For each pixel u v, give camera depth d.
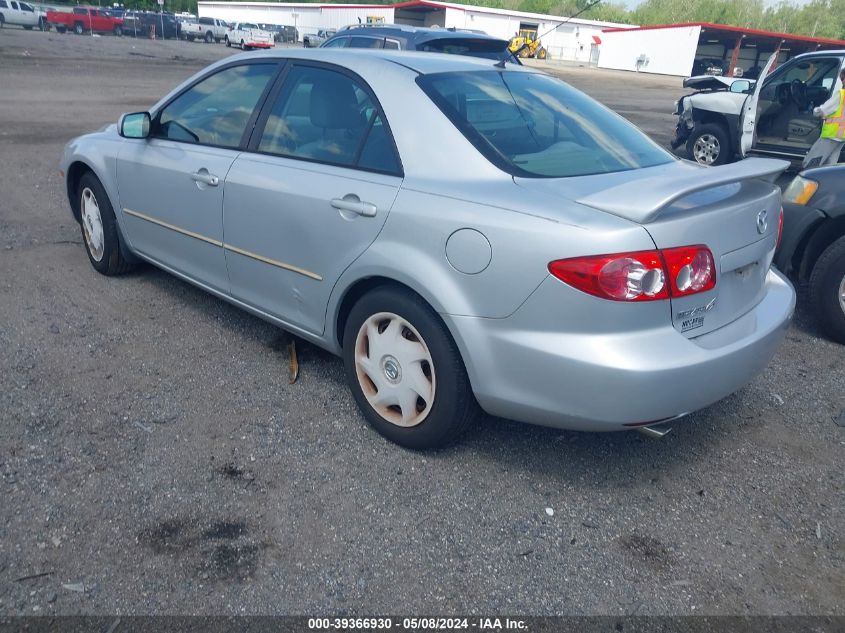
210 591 2.51
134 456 3.22
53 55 27.97
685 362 2.72
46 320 4.54
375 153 3.33
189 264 4.41
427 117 3.22
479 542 2.82
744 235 3.05
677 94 31.81
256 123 3.93
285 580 2.58
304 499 3.00
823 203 4.78
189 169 4.16
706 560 2.79
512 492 3.12
